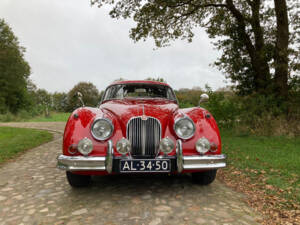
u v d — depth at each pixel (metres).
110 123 2.65
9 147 6.31
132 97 4.08
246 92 9.62
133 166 2.57
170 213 2.29
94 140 2.59
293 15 8.05
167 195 2.78
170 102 3.81
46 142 7.78
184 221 2.12
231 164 4.14
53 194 2.88
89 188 3.06
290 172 3.49
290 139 6.48
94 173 2.63
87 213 2.32
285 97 8.20
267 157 4.46
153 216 2.22
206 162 2.59
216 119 8.77
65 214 2.31
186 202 2.56
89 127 2.64
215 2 9.94
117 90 4.12
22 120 26.31
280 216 2.21
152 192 2.88
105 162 2.49
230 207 2.43
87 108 2.97
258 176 3.42
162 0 9.48
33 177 3.67
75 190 3.00
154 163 2.59
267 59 8.70
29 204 2.58
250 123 8.23
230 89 9.91
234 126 8.57
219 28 9.98
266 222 2.10
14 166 4.47
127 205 2.49
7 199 2.74
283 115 7.68
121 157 2.59
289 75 7.77
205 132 2.73
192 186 3.11
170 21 10.98
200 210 2.36
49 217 2.26
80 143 2.48
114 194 2.83
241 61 9.49
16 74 34.78
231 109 8.61
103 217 2.22
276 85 8.33
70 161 2.48
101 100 4.31
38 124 17.12
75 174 2.89
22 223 2.15
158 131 2.74
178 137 2.68
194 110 3.05
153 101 3.72
